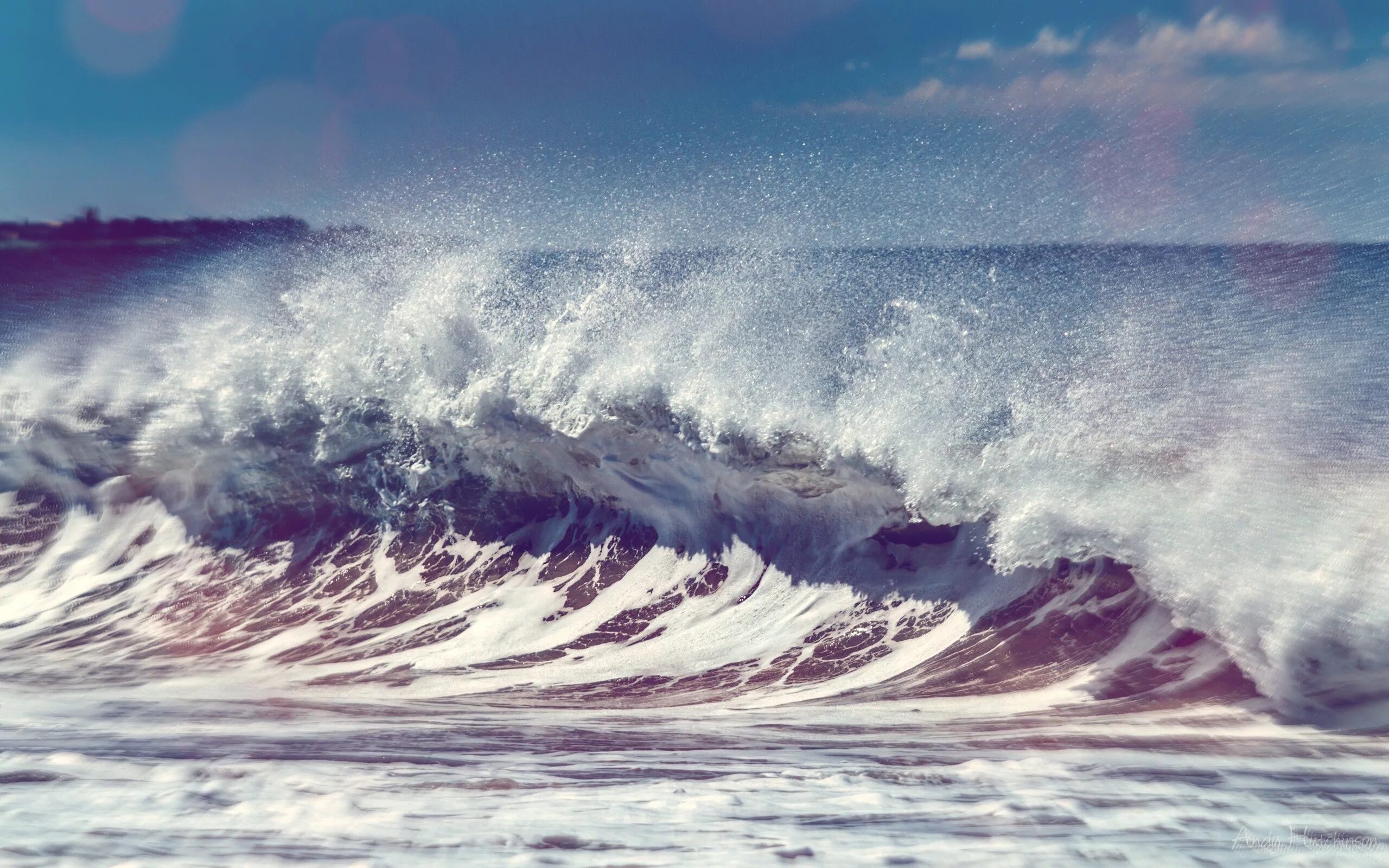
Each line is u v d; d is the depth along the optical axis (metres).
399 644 16.97
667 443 19.42
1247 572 13.70
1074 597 15.27
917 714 12.80
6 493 22.28
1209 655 13.26
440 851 7.41
